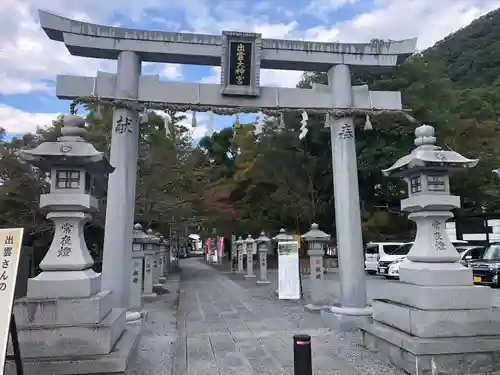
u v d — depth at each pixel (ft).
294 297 44.70
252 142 111.45
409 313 18.60
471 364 17.39
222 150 124.98
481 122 90.58
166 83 28.43
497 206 87.51
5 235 13.88
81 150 17.76
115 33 27.86
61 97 27.14
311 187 95.66
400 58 31.55
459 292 18.47
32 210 54.75
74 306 15.92
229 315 36.29
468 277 19.01
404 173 21.62
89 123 55.52
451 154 20.42
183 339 26.78
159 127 63.05
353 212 29.78
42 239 57.41
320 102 30.37
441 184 20.39
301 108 30.09
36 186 54.65
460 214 83.25
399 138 82.64
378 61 31.01
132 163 28.02
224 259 145.48
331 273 85.10
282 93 29.94
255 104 29.53
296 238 47.09
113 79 27.84
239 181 107.86
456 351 17.31
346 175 30.07
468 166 20.04
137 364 19.66
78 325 15.79
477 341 17.52
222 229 106.93
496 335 18.10
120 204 27.04
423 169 20.22
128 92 27.63
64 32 27.22
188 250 254.47
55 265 16.87
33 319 15.66
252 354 22.86
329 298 45.68
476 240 76.64
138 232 34.96
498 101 108.06
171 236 103.35
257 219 104.78
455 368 17.26
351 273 29.30
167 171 64.23
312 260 38.24
